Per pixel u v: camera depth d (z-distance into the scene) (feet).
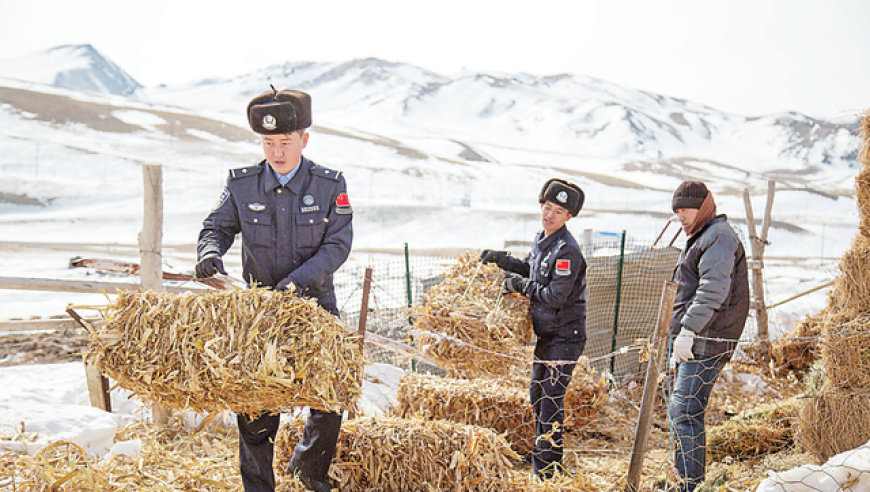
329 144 453.17
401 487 11.03
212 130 464.24
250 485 9.91
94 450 12.14
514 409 15.94
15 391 15.94
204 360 8.27
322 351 8.43
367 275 10.39
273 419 9.88
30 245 115.03
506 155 595.06
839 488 9.57
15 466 10.32
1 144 306.35
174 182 244.42
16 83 498.28
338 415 9.98
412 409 16.39
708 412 18.03
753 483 11.81
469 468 11.02
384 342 12.85
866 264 12.48
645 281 24.80
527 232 162.40
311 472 10.17
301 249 9.97
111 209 210.38
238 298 8.75
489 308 13.23
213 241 9.82
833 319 12.85
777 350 22.27
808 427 13.07
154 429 14.17
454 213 186.50
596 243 26.25
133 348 8.64
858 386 12.30
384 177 346.74
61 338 19.63
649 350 11.01
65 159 297.74
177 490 10.52
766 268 73.82
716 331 12.02
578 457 15.14
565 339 13.29
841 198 287.07
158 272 15.02
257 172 9.98
